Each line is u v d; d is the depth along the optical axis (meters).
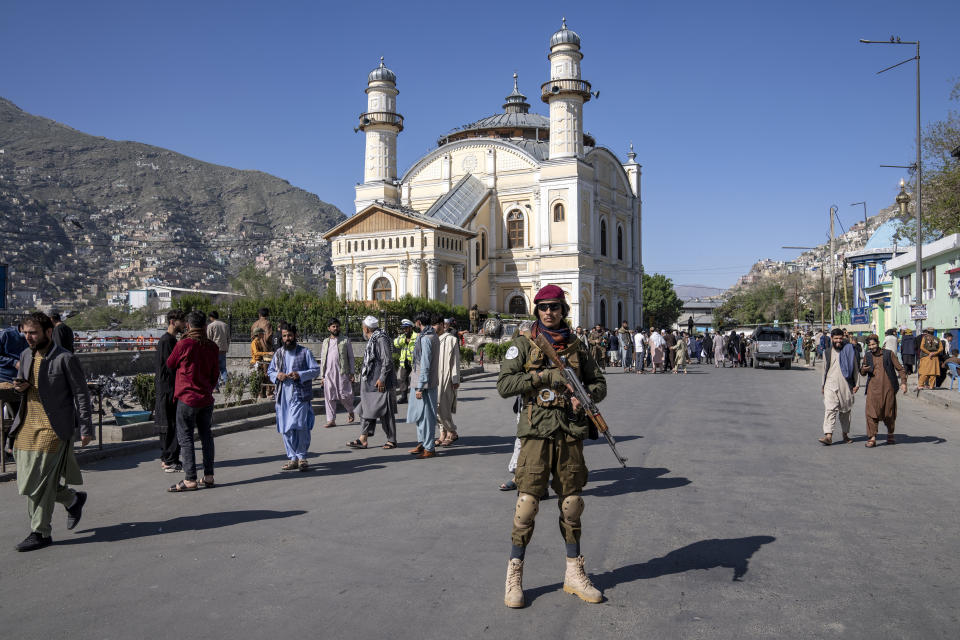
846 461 9.13
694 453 9.60
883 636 3.85
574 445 4.41
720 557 5.19
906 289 33.34
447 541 5.59
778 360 34.31
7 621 4.10
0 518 6.46
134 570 4.97
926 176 34.66
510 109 69.88
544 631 3.92
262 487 7.66
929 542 5.56
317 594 4.47
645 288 104.12
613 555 5.25
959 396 17.47
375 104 61.66
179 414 7.54
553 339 4.50
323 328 30.53
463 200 55.66
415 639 3.82
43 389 5.57
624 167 66.00
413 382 9.53
